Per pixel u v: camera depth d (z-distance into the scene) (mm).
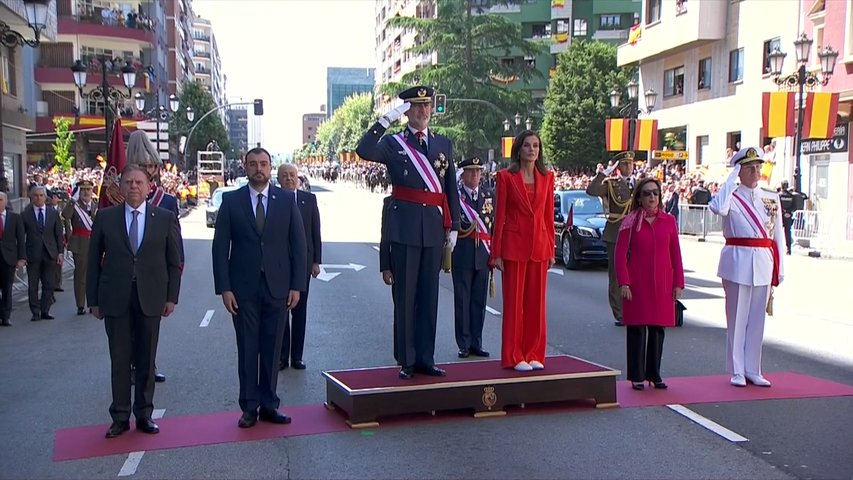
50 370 8992
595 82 54250
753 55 32844
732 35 35156
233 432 6473
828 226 22250
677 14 37750
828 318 11820
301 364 8836
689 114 38531
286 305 6664
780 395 7418
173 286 6551
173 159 70625
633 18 69562
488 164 52031
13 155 26125
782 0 30734
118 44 54344
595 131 53500
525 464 5691
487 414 6820
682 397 7383
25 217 12500
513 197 7125
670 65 40750
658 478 5398
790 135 24875
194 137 73812
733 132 34688
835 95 24484
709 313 12305
